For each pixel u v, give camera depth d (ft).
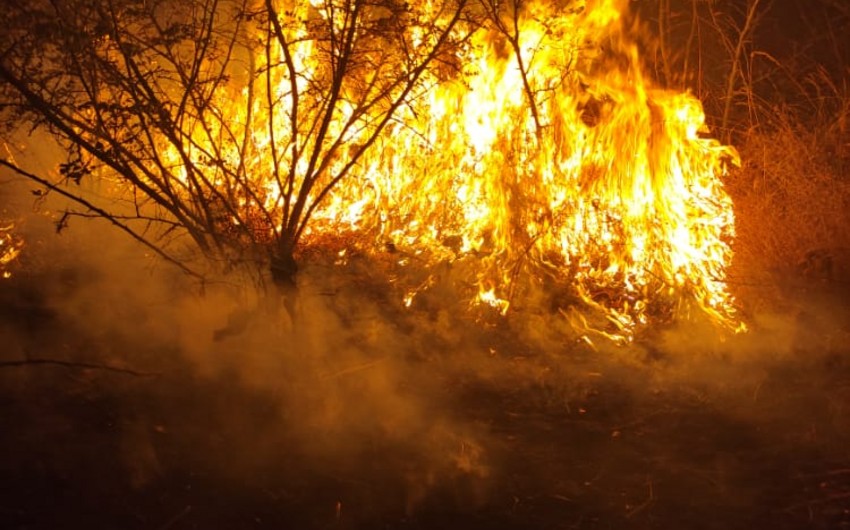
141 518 12.72
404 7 19.01
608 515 13.12
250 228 20.89
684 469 14.49
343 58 18.61
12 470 13.87
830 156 28.02
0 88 18.92
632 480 14.16
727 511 13.20
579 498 13.61
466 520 12.97
